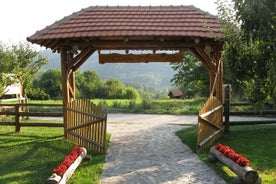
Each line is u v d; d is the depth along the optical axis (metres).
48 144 10.65
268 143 10.03
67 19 11.45
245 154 8.97
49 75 47.72
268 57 4.34
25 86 21.06
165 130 14.09
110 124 16.31
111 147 10.61
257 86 4.62
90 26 10.92
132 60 11.79
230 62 5.54
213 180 7.04
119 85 48.78
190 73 22.28
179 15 11.64
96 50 11.74
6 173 7.82
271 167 7.77
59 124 12.74
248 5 4.15
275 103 4.63
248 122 12.17
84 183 6.96
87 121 10.37
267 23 4.05
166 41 11.05
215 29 10.66
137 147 10.59
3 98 19.05
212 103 10.69
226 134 11.58
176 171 7.80
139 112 23.97
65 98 11.46
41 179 7.36
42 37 10.52
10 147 10.34
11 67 19.77
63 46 11.21
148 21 11.20
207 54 11.10
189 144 10.80
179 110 23.70
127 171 7.87
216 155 7.99
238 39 5.51
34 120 18.28
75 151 8.25
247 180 6.27
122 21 11.22
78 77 49.50
